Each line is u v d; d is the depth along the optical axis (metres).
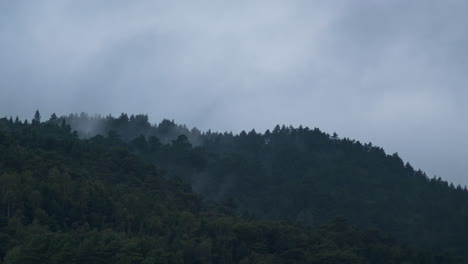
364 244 95.94
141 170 103.88
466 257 119.12
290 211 133.62
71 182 84.31
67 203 80.00
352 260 85.19
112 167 100.69
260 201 135.25
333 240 93.94
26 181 80.88
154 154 139.38
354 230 100.88
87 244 69.38
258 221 93.62
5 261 65.56
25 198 77.50
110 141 132.25
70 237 70.19
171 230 81.75
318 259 83.69
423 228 132.38
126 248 70.06
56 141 102.38
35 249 66.62
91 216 79.69
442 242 126.25
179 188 103.12
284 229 90.56
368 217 133.00
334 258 83.88
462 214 141.88
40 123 132.62
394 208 140.25
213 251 79.31
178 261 72.62
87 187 84.31
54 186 81.25
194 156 142.00
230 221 88.19
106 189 86.69
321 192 141.00
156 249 71.69
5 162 85.69
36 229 71.19
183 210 92.06
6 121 127.56
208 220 88.31
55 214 77.56
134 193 89.12
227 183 139.38
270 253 85.19
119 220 80.88
